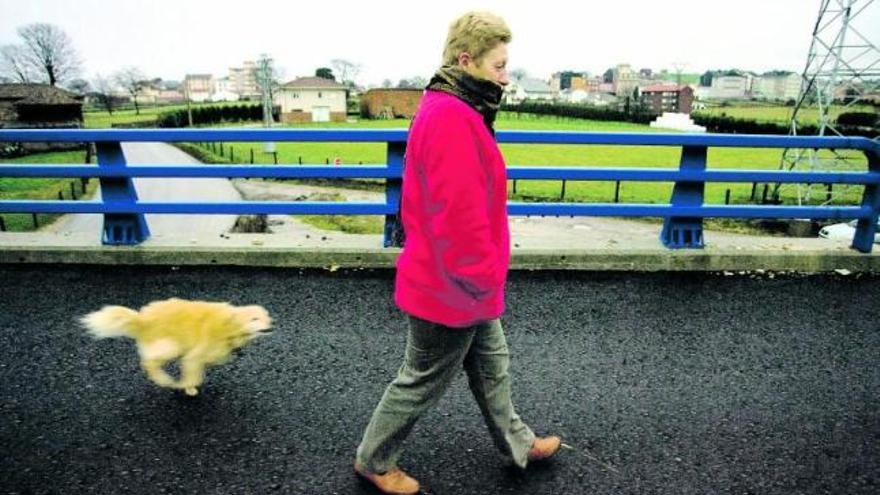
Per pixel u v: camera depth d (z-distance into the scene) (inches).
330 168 187.5
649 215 194.1
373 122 4104.3
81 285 178.4
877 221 194.7
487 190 80.4
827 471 106.1
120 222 197.0
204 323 120.5
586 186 1273.4
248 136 184.5
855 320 164.2
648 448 111.4
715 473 105.2
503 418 98.9
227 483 100.7
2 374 131.9
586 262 194.4
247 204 193.5
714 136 185.3
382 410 94.0
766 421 120.3
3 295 170.9
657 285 184.4
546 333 154.2
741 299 175.8
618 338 152.4
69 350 142.4
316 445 110.7
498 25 76.4
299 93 4237.2
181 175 188.4
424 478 103.0
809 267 195.9
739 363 141.9
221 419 117.6
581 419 119.6
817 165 898.1
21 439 110.7
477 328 92.4
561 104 5191.9
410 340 89.8
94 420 116.6
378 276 188.4
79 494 97.4
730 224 829.8
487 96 77.4
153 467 104.1
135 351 142.6
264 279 184.9
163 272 188.4
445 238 77.2
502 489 100.7
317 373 134.6
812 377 136.6
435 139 75.0
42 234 206.1
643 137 186.2
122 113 5093.5
